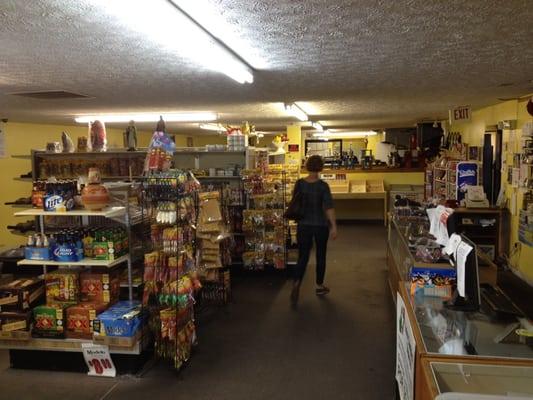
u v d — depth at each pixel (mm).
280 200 5684
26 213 3168
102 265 3262
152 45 2551
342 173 10727
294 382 3086
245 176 5613
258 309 4555
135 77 3645
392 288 4941
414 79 4008
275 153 7820
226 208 5453
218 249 4465
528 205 5273
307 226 4895
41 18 2047
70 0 1813
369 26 2322
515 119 5688
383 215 10680
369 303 4715
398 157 10922
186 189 3459
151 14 1995
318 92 4738
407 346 2215
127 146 5449
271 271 5840
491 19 2232
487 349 1896
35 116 6457
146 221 3484
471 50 2900
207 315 4402
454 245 2422
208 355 3520
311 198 4887
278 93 4785
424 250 3209
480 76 3895
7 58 2885
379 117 8352
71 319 3260
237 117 7590
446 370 1689
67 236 3199
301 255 4969
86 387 3076
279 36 2498
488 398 1364
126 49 2656
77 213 3121
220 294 4660
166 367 3334
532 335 1992
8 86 3945
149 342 3398
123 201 3379
